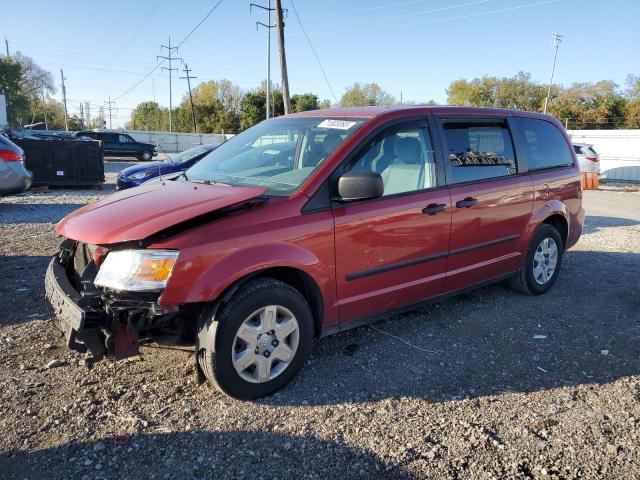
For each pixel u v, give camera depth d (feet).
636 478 8.41
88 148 49.88
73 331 9.62
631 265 22.62
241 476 8.34
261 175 12.43
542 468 8.63
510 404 10.66
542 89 207.62
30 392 10.61
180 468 8.50
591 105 193.98
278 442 9.23
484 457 8.90
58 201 40.81
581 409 10.49
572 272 21.15
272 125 14.83
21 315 14.69
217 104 262.06
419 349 13.23
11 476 8.21
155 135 166.40
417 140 13.39
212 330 9.80
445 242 13.67
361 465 8.66
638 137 83.87
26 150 47.37
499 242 15.44
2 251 22.35
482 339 13.97
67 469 8.41
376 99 239.50
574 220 18.85
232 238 9.96
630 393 11.16
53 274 11.30
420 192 13.08
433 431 9.63
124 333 9.68
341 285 11.66
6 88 242.17
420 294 13.57
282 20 81.30
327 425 9.76
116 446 9.00
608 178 86.28
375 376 11.73
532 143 17.06
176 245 9.45
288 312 10.72
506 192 15.30
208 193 11.18
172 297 9.32
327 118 13.53
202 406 10.30
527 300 17.24
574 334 14.46
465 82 214.28
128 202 11.23
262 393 10.60
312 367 12.08
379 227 12.05
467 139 14.74
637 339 14.20
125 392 10.74
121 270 9.42
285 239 10.56
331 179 11.46
